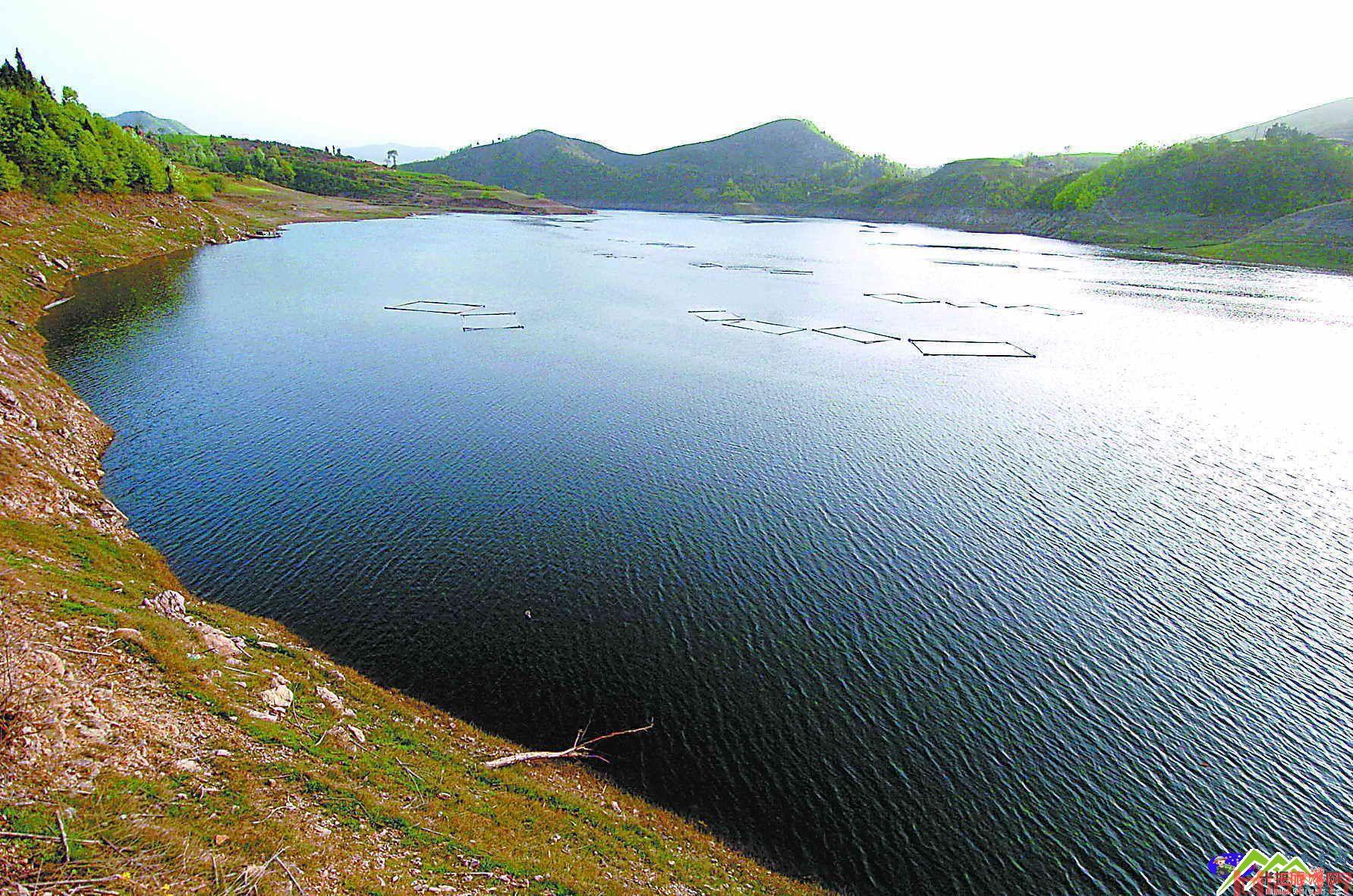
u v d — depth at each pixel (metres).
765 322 108.69
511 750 27.44
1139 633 36.53
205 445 51.88
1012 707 31.45
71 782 16.48
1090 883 24.09
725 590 38.66
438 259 156.62
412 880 17.95
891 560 42.28
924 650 34.78
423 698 29.84
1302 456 59.88
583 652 33.41
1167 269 179.12
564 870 20.55
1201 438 63.56
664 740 28.92
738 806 26.23
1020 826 26.02
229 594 35.19
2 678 18.48
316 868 16.95
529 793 24.53
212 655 25.38
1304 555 43.94
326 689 26.92
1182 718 31.14
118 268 111.44
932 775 27.98
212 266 126.88
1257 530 47.06
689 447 57.44
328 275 126.81
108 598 26.66
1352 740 30.09
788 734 29.58
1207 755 29.25
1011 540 45.00
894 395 74.19
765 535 44.41
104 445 50.44
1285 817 26.66
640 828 24.42
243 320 90.69
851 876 23.97
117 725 19.09
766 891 22.84
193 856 15.84
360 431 56.69
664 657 33.47
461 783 23.84
